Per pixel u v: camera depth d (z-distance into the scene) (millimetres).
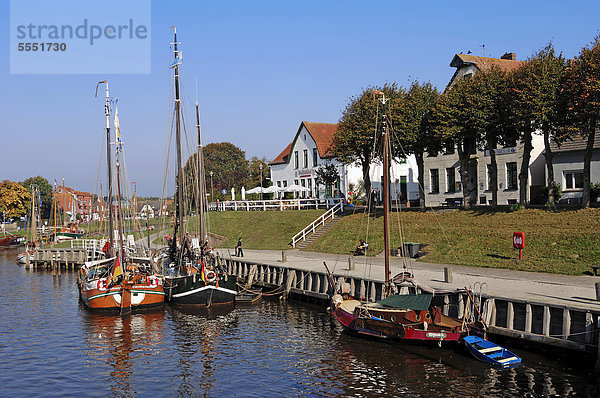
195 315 31734
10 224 119438
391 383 19188
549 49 38750
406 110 45656
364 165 52562
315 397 18297
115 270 32531
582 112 34344
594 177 42125
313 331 26969
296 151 76188
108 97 35500
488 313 22547
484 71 43719
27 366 22312
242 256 45000
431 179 56844
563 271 28891
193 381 20219
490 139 42812
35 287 44531
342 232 47906
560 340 20031
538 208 38656
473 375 19500
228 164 112000
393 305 23859
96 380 20531
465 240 37531
